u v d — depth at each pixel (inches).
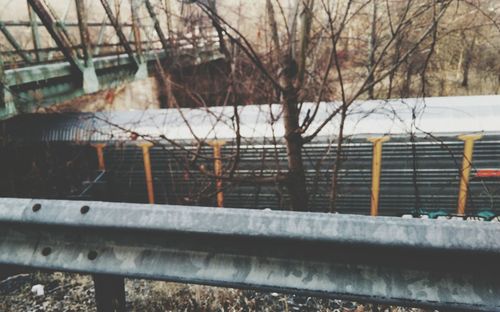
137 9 378.6
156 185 393.4
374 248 55.2
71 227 66.0
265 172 342.6
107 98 472.4
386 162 343.9
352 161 344.5
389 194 350.9
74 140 403.5
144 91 671.1
